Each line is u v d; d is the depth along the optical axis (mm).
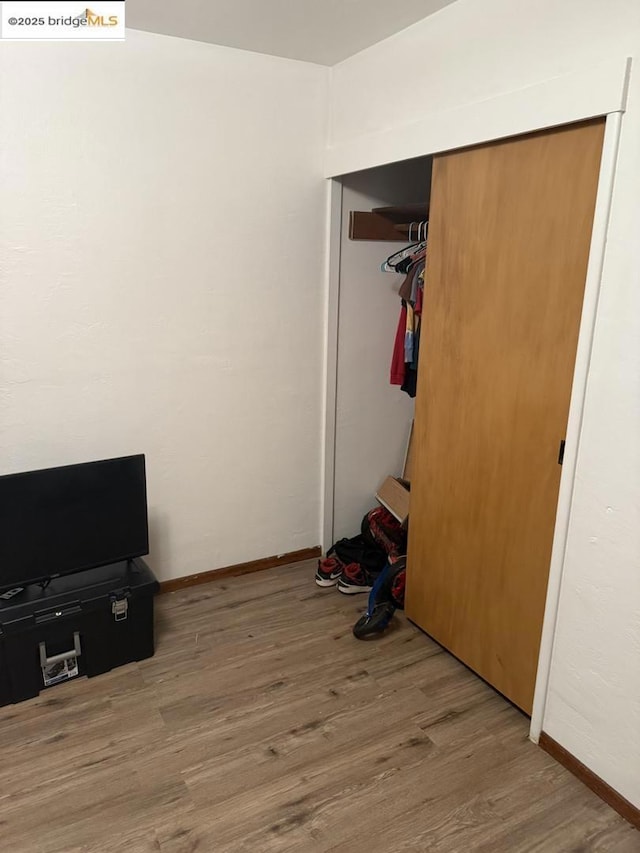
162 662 2523
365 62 2549
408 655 2588
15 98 2232
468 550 2385
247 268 2818
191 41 2477
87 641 2383
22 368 2451
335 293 3037
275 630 2742
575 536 1892
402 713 2264
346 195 2945
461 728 2199
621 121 1598
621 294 1663
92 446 2668
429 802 1901
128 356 2648
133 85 2414
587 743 1950
